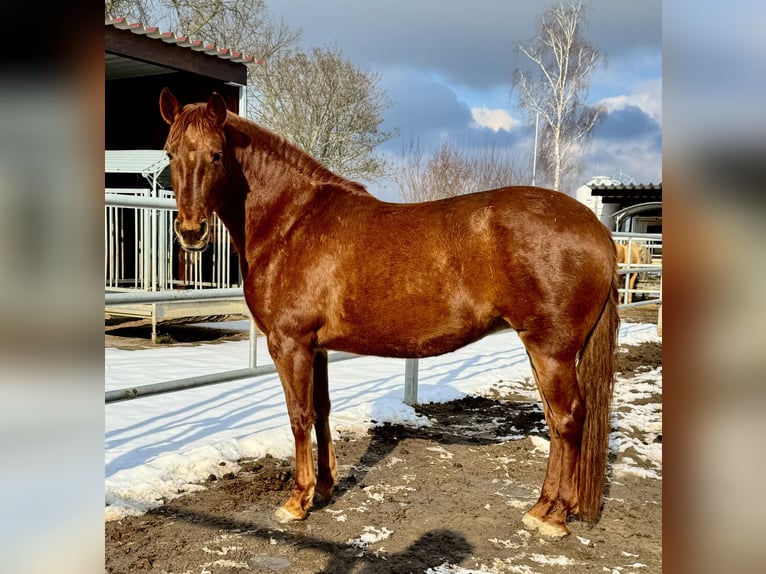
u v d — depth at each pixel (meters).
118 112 12.73
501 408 5.16
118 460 3.44
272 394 5.25
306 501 2.85
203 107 2.61
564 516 2.72
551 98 26.39
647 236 9.55
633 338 9.13
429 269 2.55
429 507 3.03
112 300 3.00
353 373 6.36
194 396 5.07
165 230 8.43
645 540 2.70
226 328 9.85
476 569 2.40
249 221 2.88
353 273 2.65
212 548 2.53
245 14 25.19
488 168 27.58
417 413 4.84
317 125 24.97
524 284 2.48
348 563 2.43
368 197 2.85
